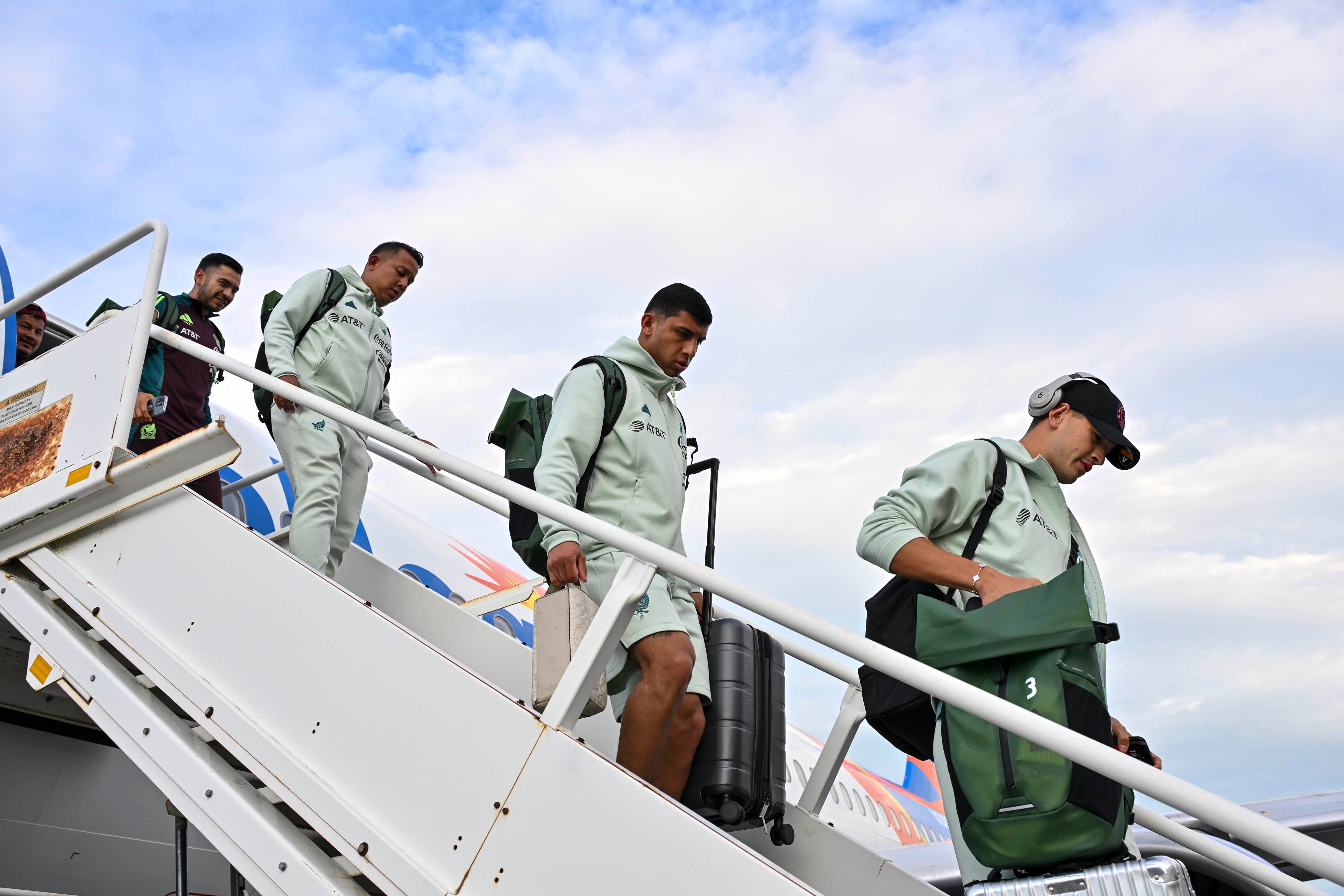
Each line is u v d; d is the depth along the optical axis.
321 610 2.52
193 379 4.68
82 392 3.25
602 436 2.95
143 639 2.74
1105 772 1.73
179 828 3.07
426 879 2.10
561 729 2.14
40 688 2.84
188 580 2.78
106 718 2.67
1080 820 1.97
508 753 2.17
